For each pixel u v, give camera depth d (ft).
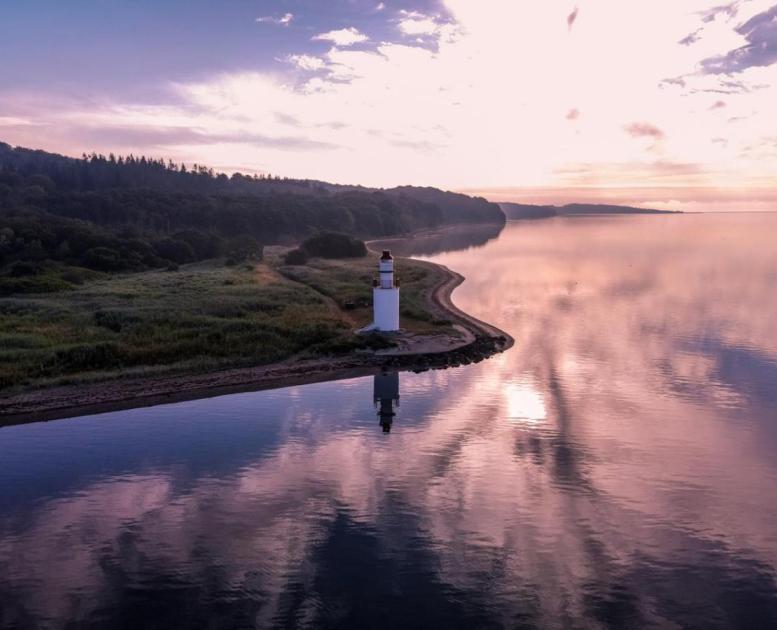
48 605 42.47
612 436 71.92
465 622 39.93
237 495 58.59
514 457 66.33
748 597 42.24
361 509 55.31
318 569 46.24
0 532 52.49
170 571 46.39
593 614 40.60
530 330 136.77
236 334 117.19
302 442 71.72
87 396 88.48
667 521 52.47
